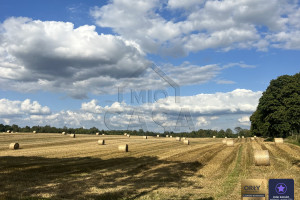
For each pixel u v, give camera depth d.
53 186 11.23
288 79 50.22
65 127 102.25
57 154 23.16
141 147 33.44
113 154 24.53
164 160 20.81
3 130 100.31
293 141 40.12
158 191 10.74
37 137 46.97
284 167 17.02
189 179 13.46
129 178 13.54
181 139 53.72
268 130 52.12
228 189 11.10
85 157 21.61
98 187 11.27
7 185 11.09
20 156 20.88
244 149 31.47
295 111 47.25
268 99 50.34
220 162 20.23
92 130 96.38
